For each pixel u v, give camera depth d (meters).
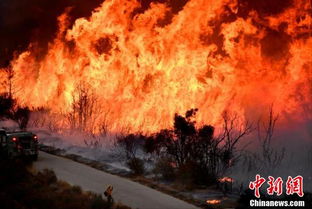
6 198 15.98
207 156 22.42
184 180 20.28
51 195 17.06
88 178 20.45
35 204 16.23
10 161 20.44
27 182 18.75
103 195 17.69
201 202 17.33
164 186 19.59
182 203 17.19
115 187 19.08
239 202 17.11
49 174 19.81
